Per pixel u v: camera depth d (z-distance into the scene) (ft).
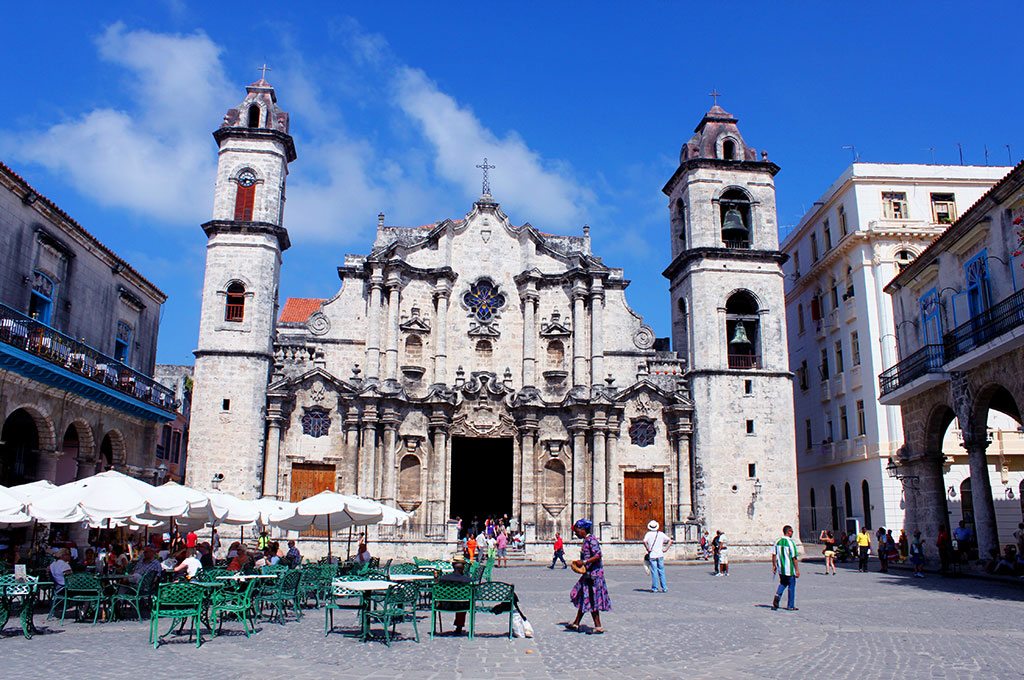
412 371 162.20
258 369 150.30
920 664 46.34
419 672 43.80
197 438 146.41
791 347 200.13
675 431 157.79
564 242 175.73
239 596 58.59
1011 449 144.66
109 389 113.29
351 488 150.71
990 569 104.27
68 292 116.16
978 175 165.78
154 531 119.24
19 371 94.07
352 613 70.28
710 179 167.63
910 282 126.11
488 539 134.51
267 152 160.45
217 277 153.28
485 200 174.19
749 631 59.41
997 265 100.58
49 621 64.08
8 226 100.07
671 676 43.14
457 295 168.66
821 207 181.27
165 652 49.70
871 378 155.84
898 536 147.95
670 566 131.34
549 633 58.08
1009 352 94.89
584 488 157.17
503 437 160.76
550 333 167.12
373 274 162.20
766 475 153.58
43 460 104.68
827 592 89.25
